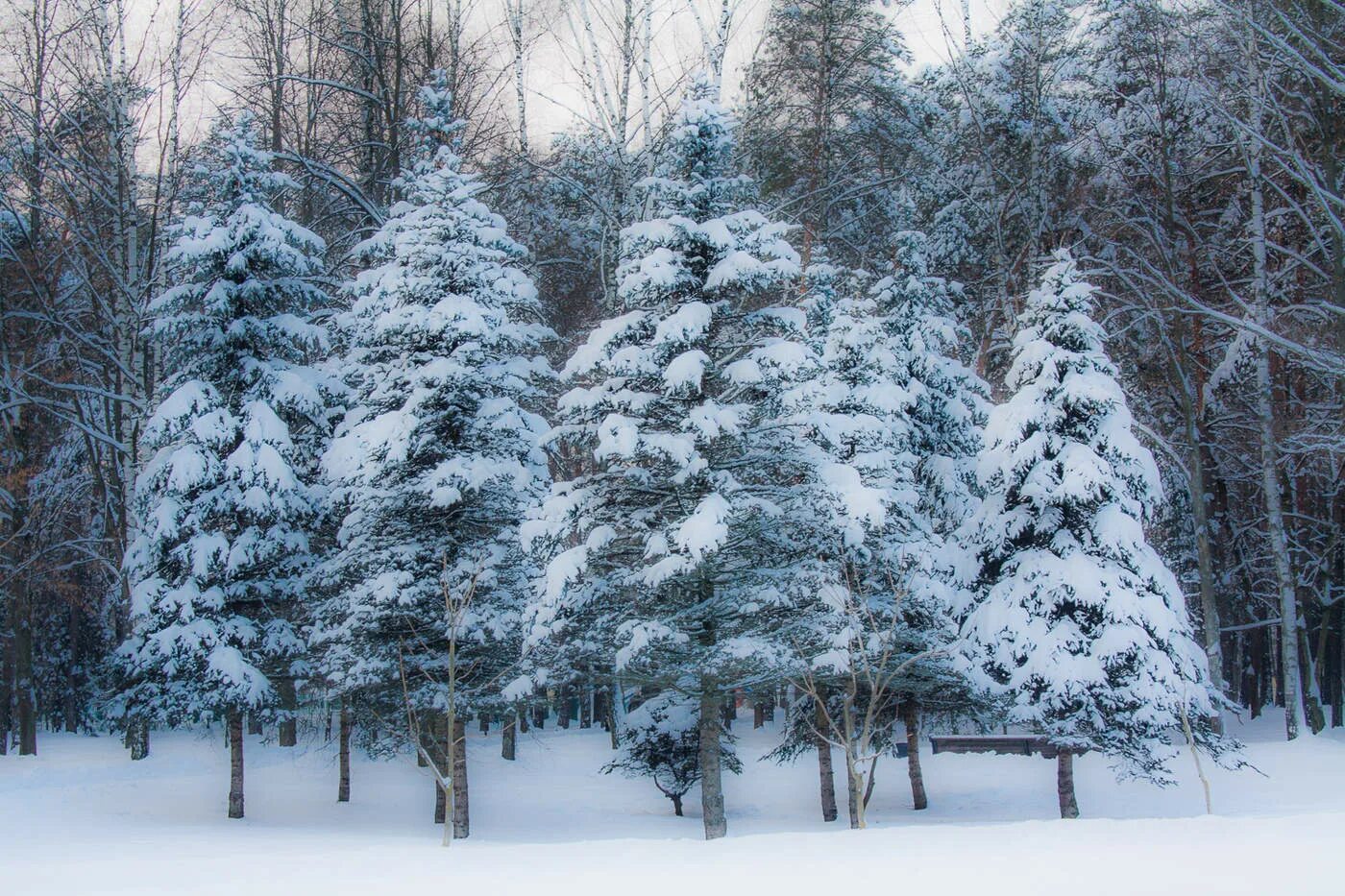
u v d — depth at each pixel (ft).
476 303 70.59
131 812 70.79
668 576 55.52
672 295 62.08
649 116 79.00
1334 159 90.58
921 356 80.53
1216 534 119.96
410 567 68.33
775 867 36.81
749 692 69.31
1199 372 110.63
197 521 70.90
